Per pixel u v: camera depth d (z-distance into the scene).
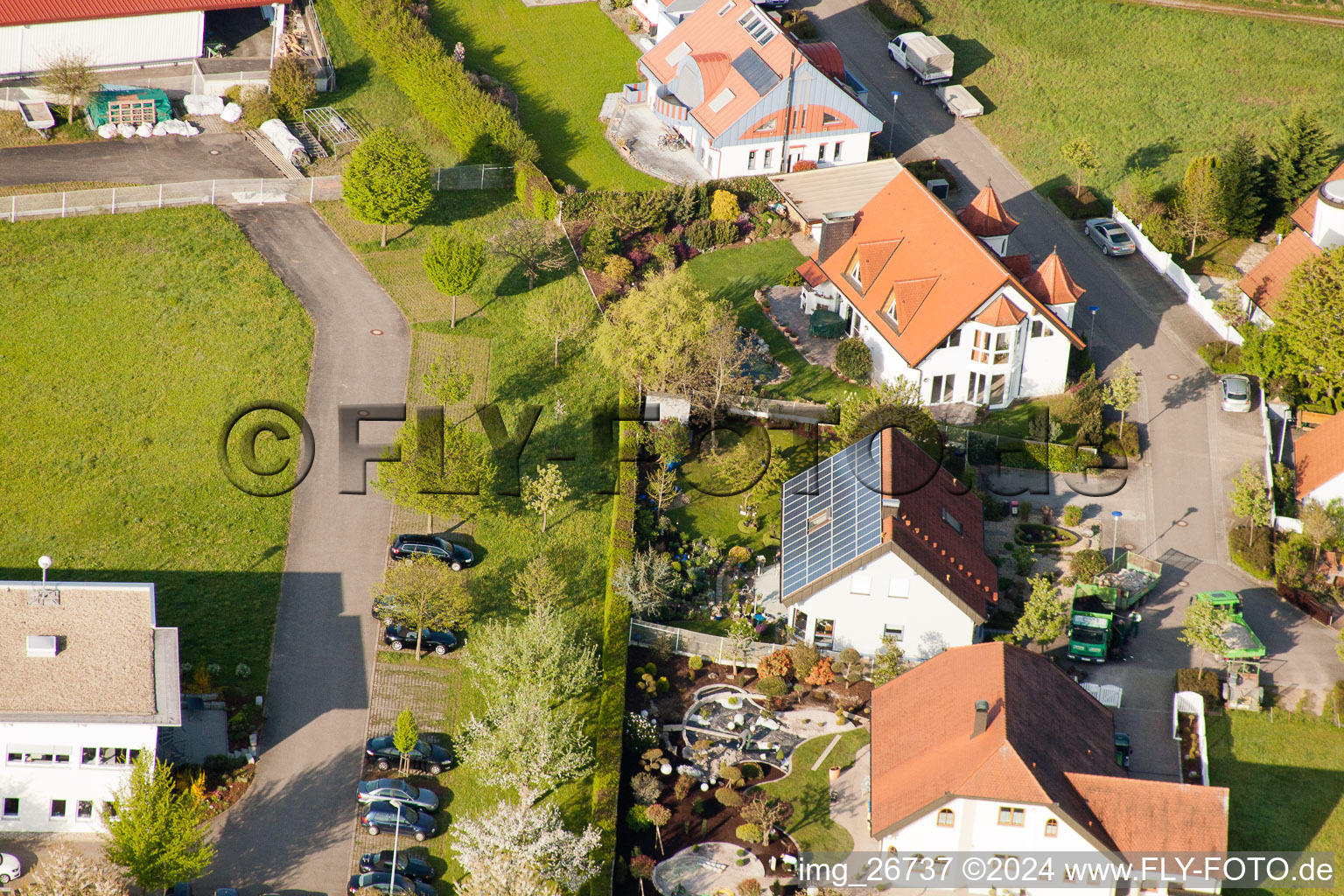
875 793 69.00
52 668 66.00
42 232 101.06
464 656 76.62
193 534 81.88
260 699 73.31
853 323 100.88
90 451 85.69
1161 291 107.88
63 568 78.81
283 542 82.38
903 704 72.94
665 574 81.06
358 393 92.75
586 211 109.81
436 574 76.12
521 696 70.88
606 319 95.00
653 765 72.31
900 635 79.06
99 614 67.62
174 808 62.12
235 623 77.44
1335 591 84.44
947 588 76.88
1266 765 74.69
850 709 76.75
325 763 71.12
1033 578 81.00
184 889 64.12
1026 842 66.06
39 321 93.75
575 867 65.31
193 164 111.06
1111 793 66.88
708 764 73.19
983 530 84.94
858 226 103.25
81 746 65.81
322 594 79.88
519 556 83.44
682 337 91.25
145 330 94.38
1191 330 104.38
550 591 79.19
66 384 89.62
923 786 67.12
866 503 80.06
